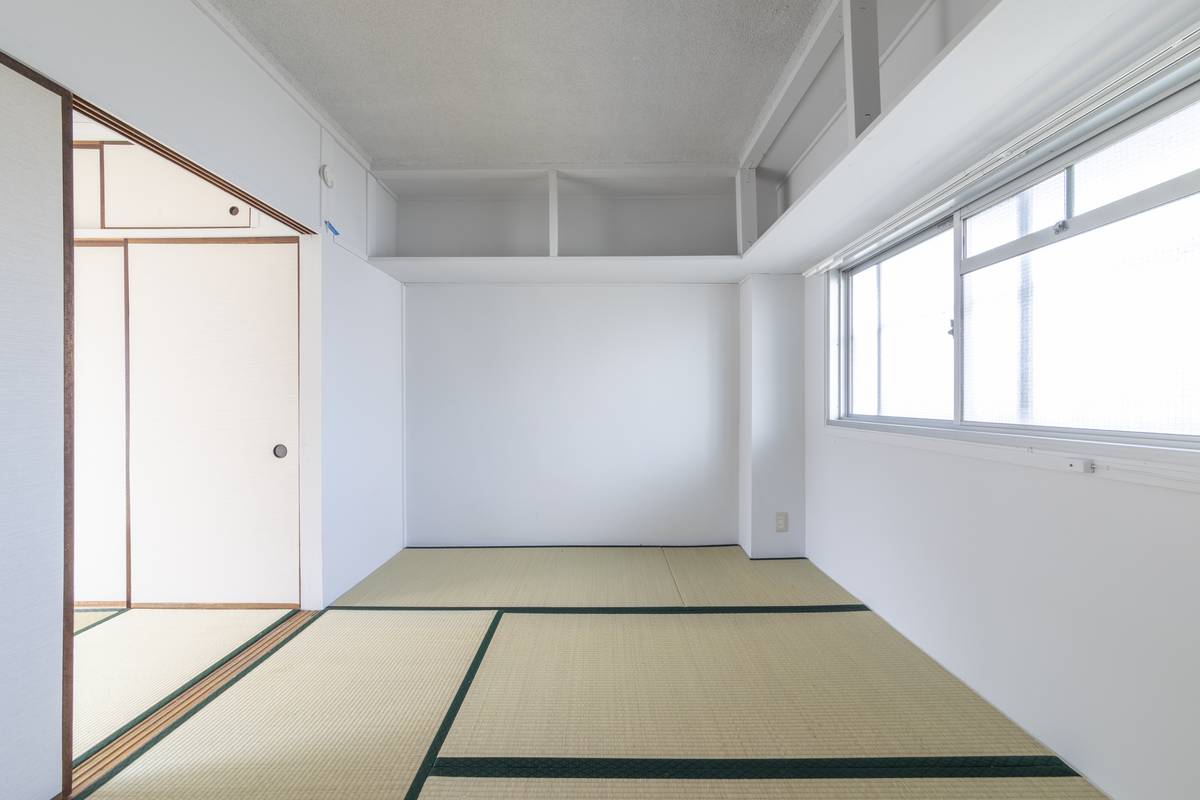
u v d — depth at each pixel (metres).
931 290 2.60
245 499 3.01
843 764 1.71
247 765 1.72
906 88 1.54
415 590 3.27
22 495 1.45
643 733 1.87
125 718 1.97
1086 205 1.71
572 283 4.22
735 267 3.71
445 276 3.98
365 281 3.54
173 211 2.95
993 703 2.01
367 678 2.25
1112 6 1.17
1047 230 1.83
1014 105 1.61
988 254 2.12
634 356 4.21
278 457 3.00
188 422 3.02
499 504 4.24
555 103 2.91
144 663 2.38
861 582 3.06
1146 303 1.51
